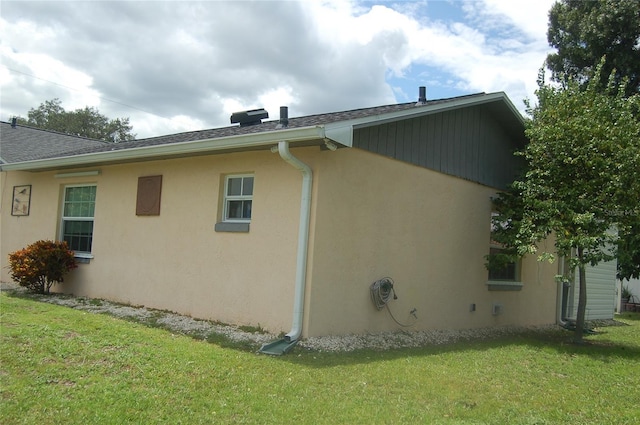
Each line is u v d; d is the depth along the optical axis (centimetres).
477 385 596
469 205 1086
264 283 789
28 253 1096
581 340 988
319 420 445
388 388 554
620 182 873
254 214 816
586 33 1903
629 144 884
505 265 1076
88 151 1294
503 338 1009
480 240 1116
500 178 1195
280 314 762
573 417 509
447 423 457
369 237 836
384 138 867
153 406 449
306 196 740
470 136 1096
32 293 1116
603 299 1547
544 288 1307
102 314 892
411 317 923
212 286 860
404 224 909
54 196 1234
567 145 919
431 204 978
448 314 1012
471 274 1082
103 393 468
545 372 698
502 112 1135
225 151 850
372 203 843
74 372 520
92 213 1151
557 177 943
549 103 974
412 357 714
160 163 987
